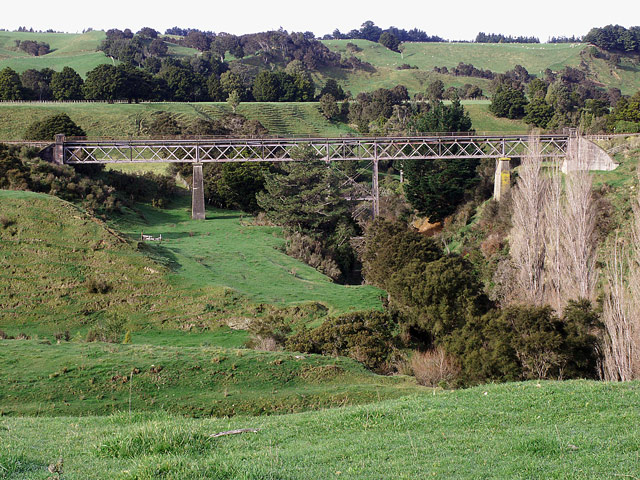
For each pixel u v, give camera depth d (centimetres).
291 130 15925
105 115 14238
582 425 1966
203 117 15412
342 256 8656
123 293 5753
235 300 5781
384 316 5084
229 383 3553
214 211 10350
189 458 1577
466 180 10262
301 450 1733
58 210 6750
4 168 7981
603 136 10356
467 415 2098
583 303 4125
